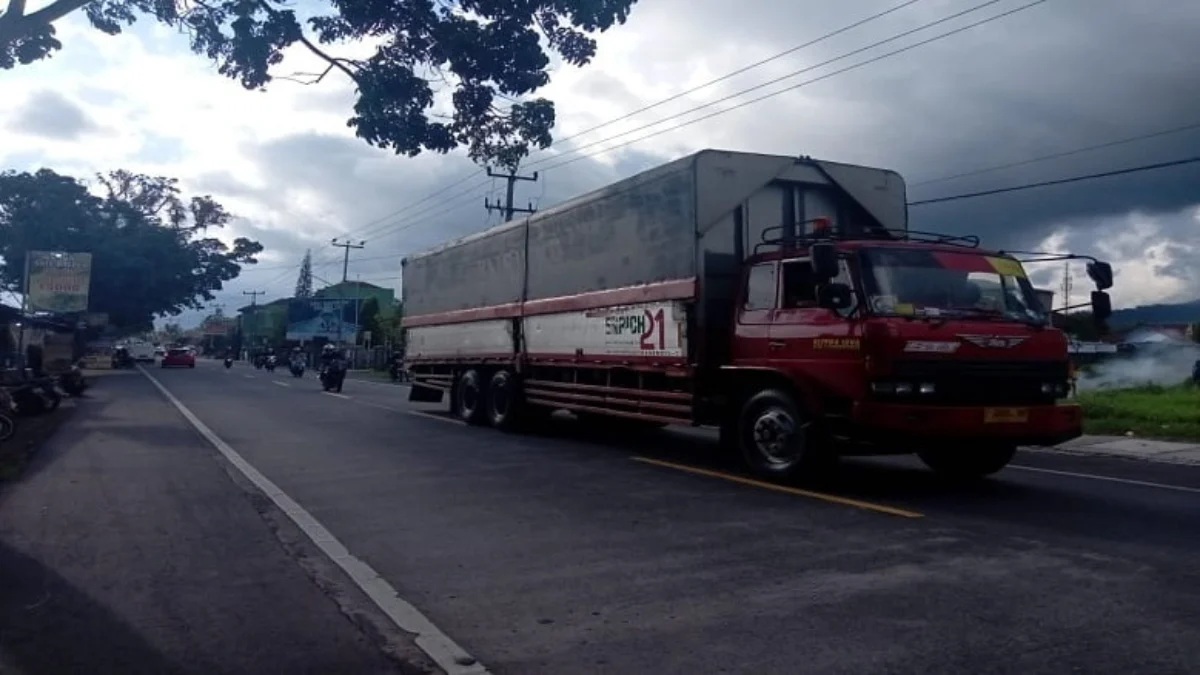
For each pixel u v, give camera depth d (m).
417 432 16.58
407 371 21.81
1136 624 5.48
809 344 10.01
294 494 10.12
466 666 5.00
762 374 10.57
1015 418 9.46
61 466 12.33
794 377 10.09
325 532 8.23
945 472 11.03
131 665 5.06
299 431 16.83
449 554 7.40
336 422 18.66
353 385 36.97
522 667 4.98
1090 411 18.53
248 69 8.91
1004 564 6.81
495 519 8.70
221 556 7.40
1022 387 9.63
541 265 15.38
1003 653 5.04
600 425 16.81
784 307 10.49
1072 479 11.05
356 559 7.28
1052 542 7.50
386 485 10.66
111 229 56.78
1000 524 8.20
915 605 5.88
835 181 11.84
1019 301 10.19
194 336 164.75
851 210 12.11
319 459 12.92
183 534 8.18
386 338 63.38
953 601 5.95
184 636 5.52
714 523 8.35
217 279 62.84
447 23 8.80
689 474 11.16
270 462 12.65
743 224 11.55
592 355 13.72
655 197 12.16
